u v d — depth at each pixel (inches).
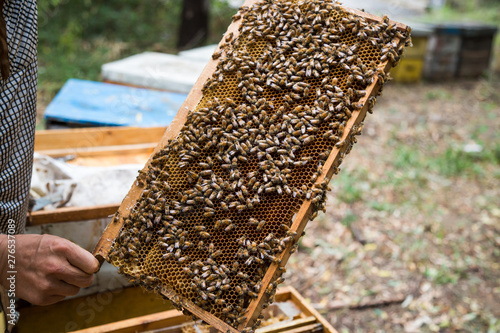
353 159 249.0
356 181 225.8
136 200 63.4
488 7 636.1
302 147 61.8
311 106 63.7
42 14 390.6
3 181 61.9
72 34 363.6
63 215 84.8
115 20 419.2
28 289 56.9
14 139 61.6
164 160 64.5
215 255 58.2
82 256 55.8
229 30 71.9
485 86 378.9
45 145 122.6
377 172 235.9
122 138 129.0
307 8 67.5
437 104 335.0
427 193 219.1
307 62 64.2
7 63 57.9
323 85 63.7
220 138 64.0
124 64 171.5
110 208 88.0
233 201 60.6
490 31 386.3
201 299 56.5
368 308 149.5
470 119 310.7
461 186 227.8
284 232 58.8
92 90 150.6
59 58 331.9
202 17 379.6
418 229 189.9
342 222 192.9
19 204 65.6
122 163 118.6
